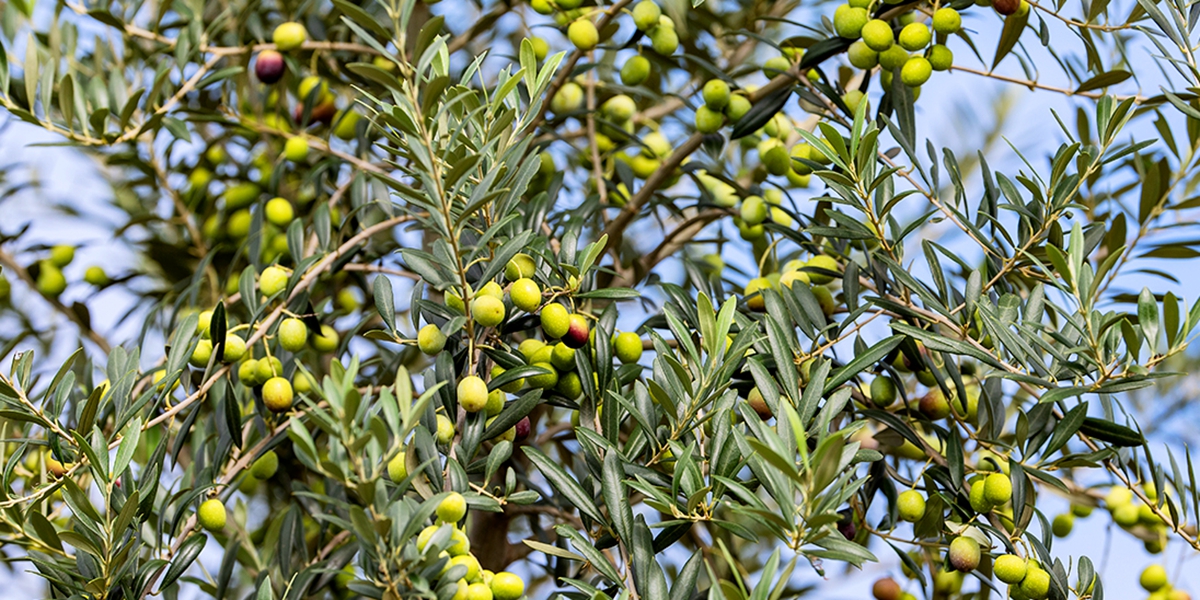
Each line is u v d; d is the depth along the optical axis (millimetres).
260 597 1880
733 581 2340
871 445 2223
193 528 2061
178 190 2512
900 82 2102
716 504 1909
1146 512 2223
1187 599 2221
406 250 1967
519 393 2010
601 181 2322
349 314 2414
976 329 2088
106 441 1970
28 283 2434
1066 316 1965
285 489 2305
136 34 2312
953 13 2074
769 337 1945
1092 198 2307
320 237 2227
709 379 1931
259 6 2438
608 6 2262
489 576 1901
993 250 2037
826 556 1839
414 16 2436
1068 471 2291
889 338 1976
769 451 1758
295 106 2502
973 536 2021
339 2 1834
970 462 2201
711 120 2227
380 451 1806
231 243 2488
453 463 1919
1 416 1952
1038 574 1980
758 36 2201
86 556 1973
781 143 2383
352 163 2320
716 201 2316
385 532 1812
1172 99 1976
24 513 1966
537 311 1998
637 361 2059
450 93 1936
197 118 2332
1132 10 2064
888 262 2029
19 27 2414
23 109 2150
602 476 1926
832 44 2113
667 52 2238
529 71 1958
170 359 2014
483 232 1982
